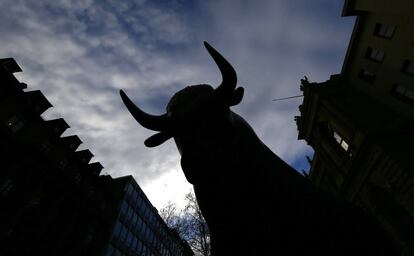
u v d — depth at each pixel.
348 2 16.77
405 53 13.88
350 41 18.30
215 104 1.83
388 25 15.12
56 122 22.02
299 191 1.61
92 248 22.56
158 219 37.38
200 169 1.66
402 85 14.11
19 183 17.05
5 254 15.32
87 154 25.56
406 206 11.08
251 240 1.51
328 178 18.33
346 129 15.12
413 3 12.81
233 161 1.62
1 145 16.23
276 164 1.83
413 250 10.41
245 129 2.00
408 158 11.12
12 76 17.31
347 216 1.61
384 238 1.66
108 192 27.55
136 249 29.11
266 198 1.53
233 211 1.55
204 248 14.43
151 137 2.38
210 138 1.77
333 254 1.40
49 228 18.73
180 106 1.94
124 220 28.25
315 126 18.80
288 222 1.46
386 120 14.15
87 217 22.89
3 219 15.53
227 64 1.80
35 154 18.27
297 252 1.41
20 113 17.88
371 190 13.19
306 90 19.19
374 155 12.67
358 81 17.72
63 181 20.67
